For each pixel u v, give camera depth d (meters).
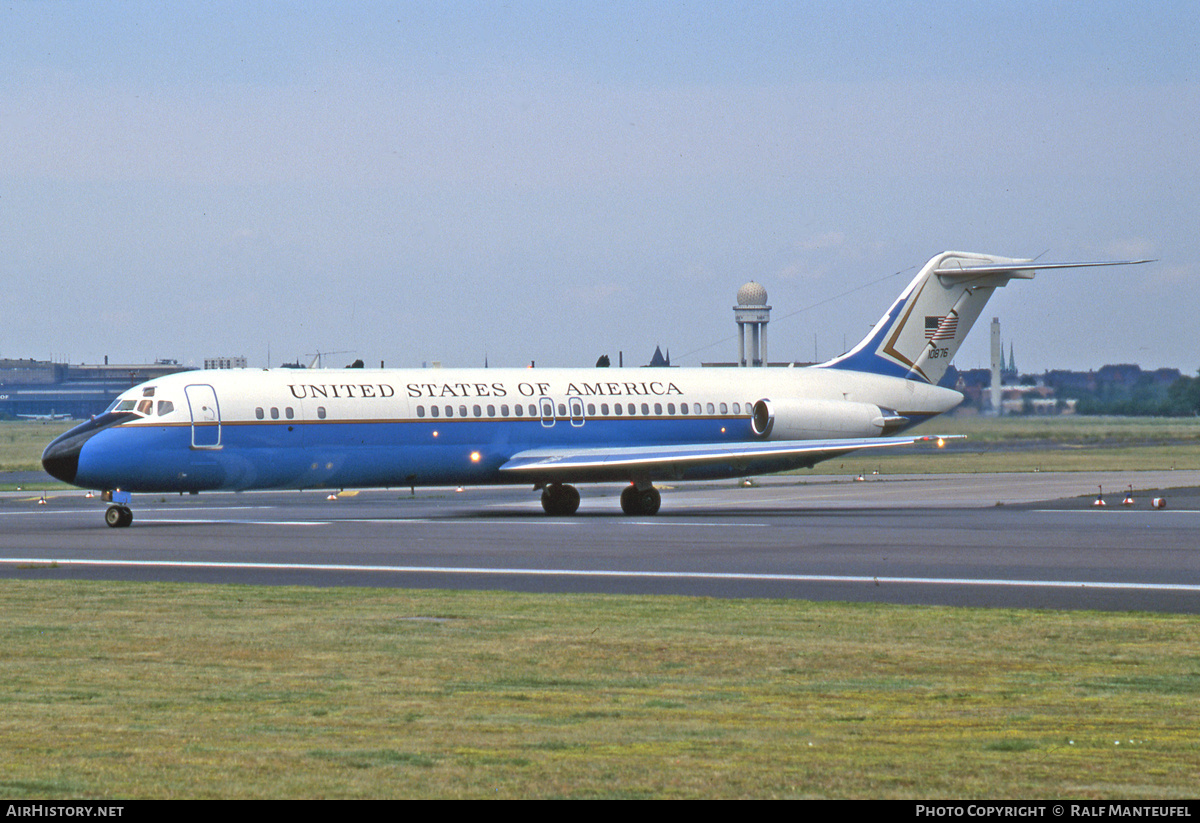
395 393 178.12
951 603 89.56
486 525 159.88
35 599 91.25
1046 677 63.12
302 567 112.62
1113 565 111.94
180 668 65.19
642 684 61.28
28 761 46.28
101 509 197.88
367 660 67.38
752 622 80.31
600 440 192.12
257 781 43.50
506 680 62.25
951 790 42.34
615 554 122.56
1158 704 56.78
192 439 163.50
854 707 56.12
